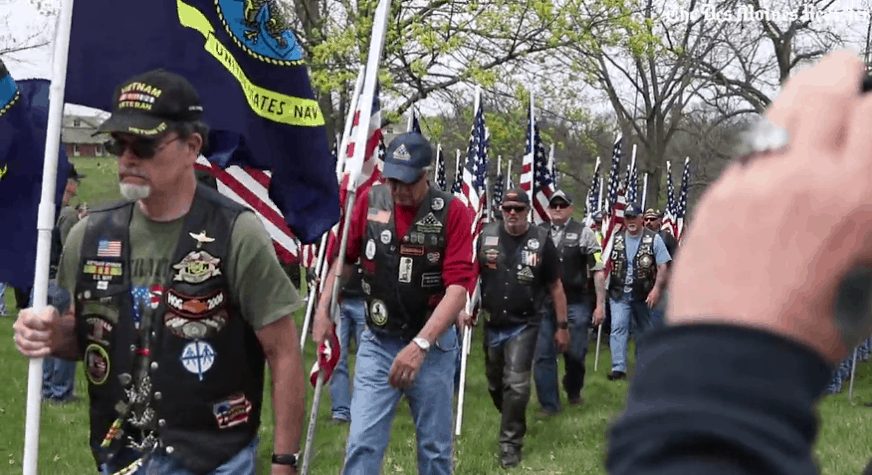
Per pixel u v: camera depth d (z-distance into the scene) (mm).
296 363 2588
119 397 2523
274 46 3701
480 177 8852
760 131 455
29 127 4156
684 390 427
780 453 405
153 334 2488
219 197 2555
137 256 2510
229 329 2512
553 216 9031
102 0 3395
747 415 412
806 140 441
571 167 32500
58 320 2625
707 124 28453
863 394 9938
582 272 8867
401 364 4098
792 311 425
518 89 16688
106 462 2559
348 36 15562
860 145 430
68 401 8125
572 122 22312
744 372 421
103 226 2555
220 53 3521
